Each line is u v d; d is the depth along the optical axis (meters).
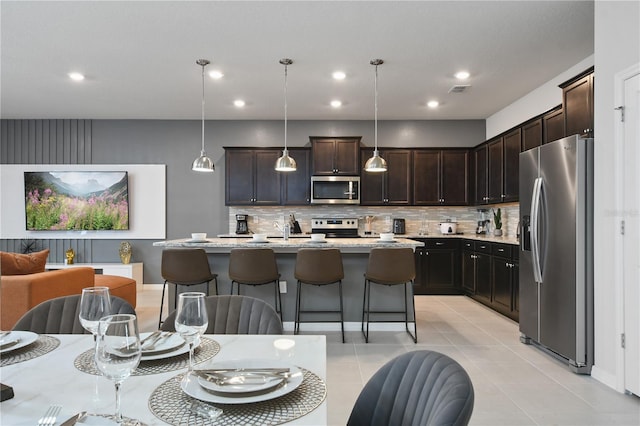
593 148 3.05
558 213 3.28
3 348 1.37
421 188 6.56
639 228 2.62
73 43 3.90
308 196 6.51
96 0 3.16
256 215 6.88
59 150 6.84
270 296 4.32
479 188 6.36
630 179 2.69
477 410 2.52
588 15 3.38
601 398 2.67
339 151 6.46
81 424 0.86
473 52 4.10
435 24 3.53
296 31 3.66
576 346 3.08
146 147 6.86
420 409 1.04
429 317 4.88
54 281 3.64
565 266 3.19
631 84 2.68
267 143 6.85
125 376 0.85
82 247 6.87
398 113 6.43
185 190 6.86
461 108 6.14
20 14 3.36
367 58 4.25
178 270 3.86
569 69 4.54
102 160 6.85
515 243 4.61
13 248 6.88
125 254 6.70
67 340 1.51
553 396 2.71
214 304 1.84
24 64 4.42
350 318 4.35
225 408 0.97
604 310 2.92
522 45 3.95
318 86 5.12
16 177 6.85
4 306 3.39
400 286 4.34
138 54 4.15
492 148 5.91
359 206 6.86
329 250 3.84
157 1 3.17
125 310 1.81
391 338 4.04
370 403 1.19
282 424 0.90
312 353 1.38
